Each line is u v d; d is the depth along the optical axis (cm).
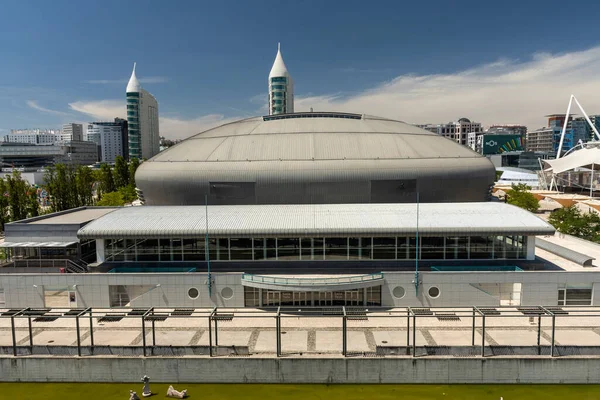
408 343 3441
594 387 3334
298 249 4841
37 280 4600
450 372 3372
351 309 4391
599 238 6894
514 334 3797
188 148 6919
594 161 14300
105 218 5075
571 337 3719
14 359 3512
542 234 4662
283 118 7538
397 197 5991
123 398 3250
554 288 4422
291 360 3397
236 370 3422
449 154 6525
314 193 5897
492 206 5253
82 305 4603
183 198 6228
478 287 4441
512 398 3194
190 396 3247
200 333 3912
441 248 4806
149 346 3491
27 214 9300
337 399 3195
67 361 3484
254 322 4134
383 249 4828
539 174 17400
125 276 4547
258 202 5975
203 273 4494
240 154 6278
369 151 6228
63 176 10531
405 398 3197
